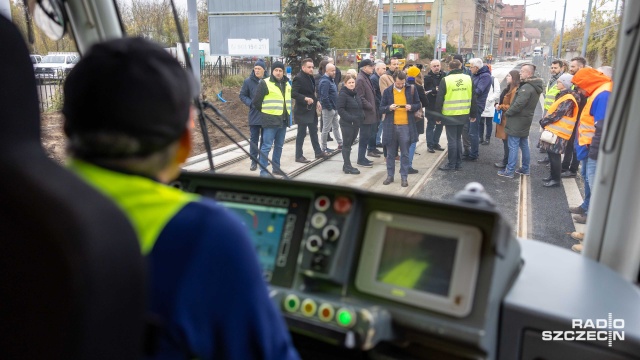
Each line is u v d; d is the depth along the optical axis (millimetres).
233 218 804
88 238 637
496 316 1262
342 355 1387
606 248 1658
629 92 1490
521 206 2611
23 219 636
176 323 747
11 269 651
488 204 1264
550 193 2803
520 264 1489
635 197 1577
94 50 801
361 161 4066
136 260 697
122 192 775
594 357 1231
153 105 764
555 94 3398
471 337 1146
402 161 3736
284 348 856
